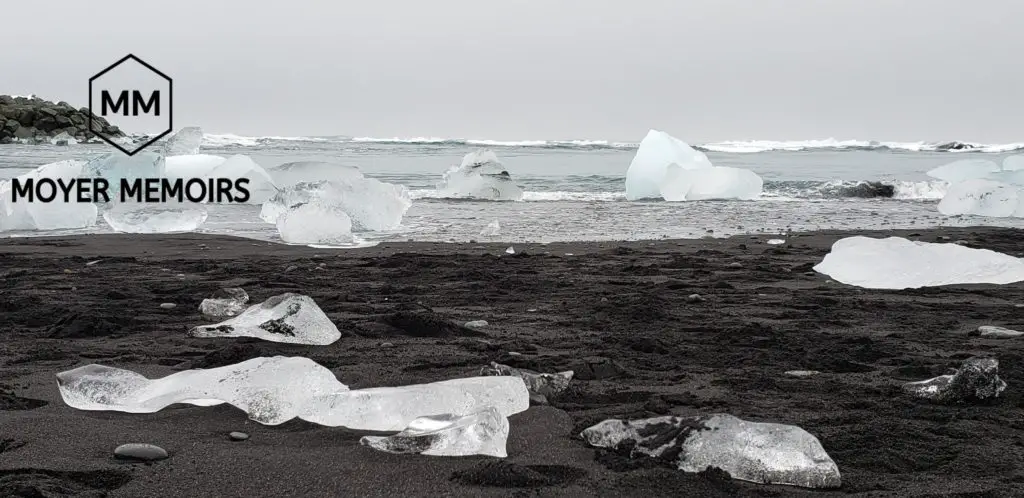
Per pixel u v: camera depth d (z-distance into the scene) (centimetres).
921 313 440
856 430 238
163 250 710
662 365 320
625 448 216
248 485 193
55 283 520
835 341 362
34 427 232
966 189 1183
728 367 318
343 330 374
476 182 1352
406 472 201
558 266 622
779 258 681
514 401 254
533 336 373
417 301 467
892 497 190
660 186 1373
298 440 225
